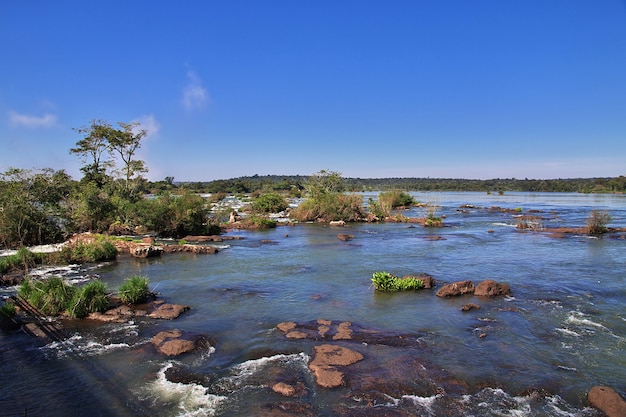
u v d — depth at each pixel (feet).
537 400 27.12
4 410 26.37
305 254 84.38
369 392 27.94
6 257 71.41
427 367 31.76
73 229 103.71
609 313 44.62
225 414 25.66
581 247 91.15
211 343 37.01
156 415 25.73
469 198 368.68
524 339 37.47
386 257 80.07
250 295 53.01
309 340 37.32
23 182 95.71
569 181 606.55
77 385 29.66
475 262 74.38
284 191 438.40
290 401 26.94
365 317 43.88
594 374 30.76
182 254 84.74
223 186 472.03
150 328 41.06
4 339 38.34
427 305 48.19
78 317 43.83
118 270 68.85
